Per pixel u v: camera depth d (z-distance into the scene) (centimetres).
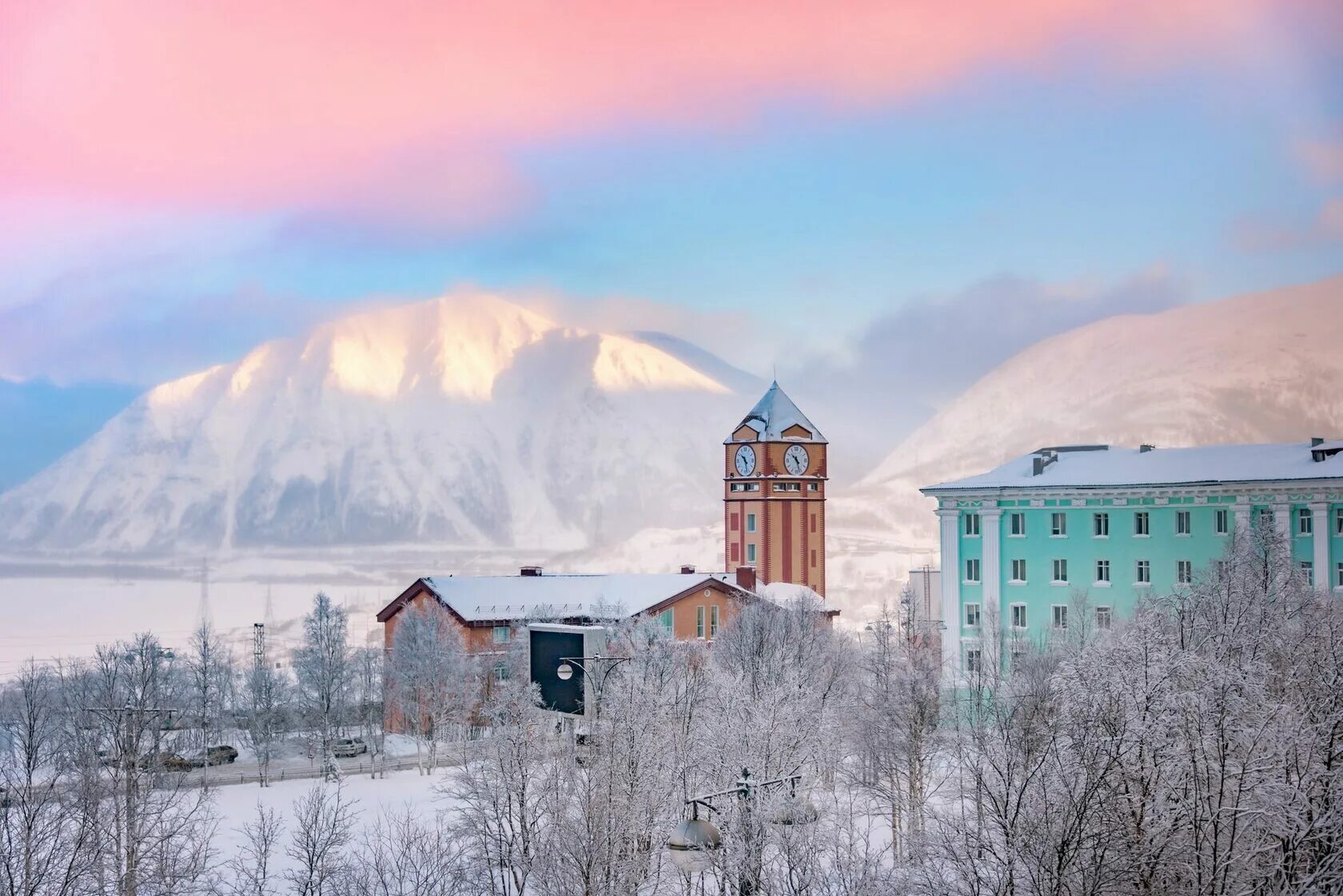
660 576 18212
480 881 7988
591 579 18088
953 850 5122
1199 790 4975
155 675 14125
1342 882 4891
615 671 10394
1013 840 4875
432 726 14550
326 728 14738
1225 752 4916
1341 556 13775
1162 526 14688
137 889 8181
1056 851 4847
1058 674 5697
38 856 8219
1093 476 15212
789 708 8794
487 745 10050
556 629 10931
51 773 11038
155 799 10050
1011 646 14262
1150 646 5238
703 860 4603
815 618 15738
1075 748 5034
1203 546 14438
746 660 11931
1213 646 5991
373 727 17500
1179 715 5025
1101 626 13975
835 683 12612
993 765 5278
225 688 19400
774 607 15100
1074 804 4888
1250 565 9106
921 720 9806
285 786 13550
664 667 10794
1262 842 5038
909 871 5650
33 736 10912
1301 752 5112
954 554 15788
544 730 9338
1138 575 14775
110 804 9831
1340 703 5422
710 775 8181
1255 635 6241
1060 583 15162
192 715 15975
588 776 7681
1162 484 14600
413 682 15812
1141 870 4900
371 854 9450
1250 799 4981
